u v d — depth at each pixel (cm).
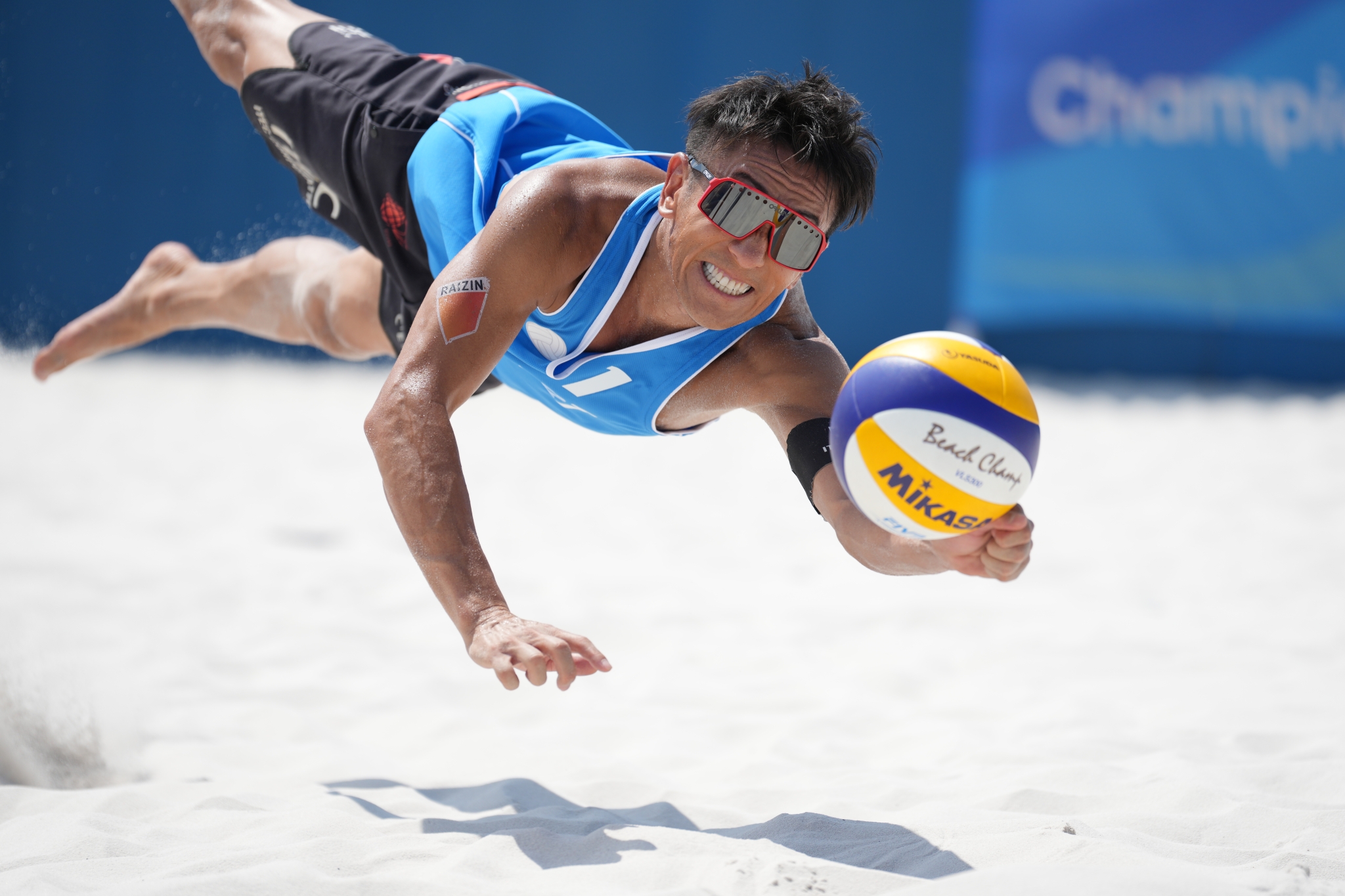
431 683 1028
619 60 3338
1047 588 1433
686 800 729
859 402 552
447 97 779
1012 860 577
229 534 1585
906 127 3412
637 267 631
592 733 905
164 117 3234
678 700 1002
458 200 718
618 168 646
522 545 1612
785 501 1989
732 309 611
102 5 3206
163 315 974
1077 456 2369
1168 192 3148
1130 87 3136
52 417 2369
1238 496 2011
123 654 1066
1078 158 3153
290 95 836
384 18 3259
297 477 1967
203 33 895
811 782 770
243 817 656
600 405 693
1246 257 3156
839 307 3441
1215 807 670
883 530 613
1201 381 3450
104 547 1476
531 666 525
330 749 841
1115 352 3472
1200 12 3112
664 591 1391
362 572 1413
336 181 826
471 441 2461
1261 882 529
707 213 588
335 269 899
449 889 534
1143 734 862
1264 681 1031
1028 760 802
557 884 555
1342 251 3138
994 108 3155
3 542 1460
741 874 548
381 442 583
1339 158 3128
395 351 913
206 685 1001
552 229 621
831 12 3362
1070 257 3170
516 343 682
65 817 643
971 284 3206
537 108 752
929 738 884
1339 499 1975
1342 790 712
